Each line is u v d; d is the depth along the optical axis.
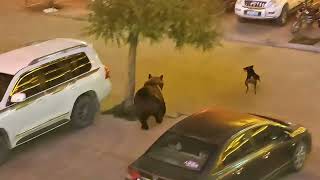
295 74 21.14
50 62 15.05
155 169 10.70
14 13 32.03
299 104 18.19
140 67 22.08
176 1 14.84
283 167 12.64
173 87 19.86
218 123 11.59
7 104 13.76
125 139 15.42
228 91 19.44
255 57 23.22
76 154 14.53
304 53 23.69
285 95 19.02
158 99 15.94
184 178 10.37
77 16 30.41
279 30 27.16
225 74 21.20
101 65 16.72
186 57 23.28
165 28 14.92
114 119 16.78
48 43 16.25
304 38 25.52
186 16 14.95
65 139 15.43
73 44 16.17
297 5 29.16
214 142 10.88
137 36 15.93
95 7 15.32
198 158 10.70
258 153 11.61
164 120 16.67
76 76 15.65
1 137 13.76
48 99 14.67
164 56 23.45
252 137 11.59
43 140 15.36
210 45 15.84
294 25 26.23
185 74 21.23
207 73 21.34
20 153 14.58
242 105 18.14
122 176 13.34
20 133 14.15
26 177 13.30
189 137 11.09
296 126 13.44
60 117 15.23
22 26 29.09
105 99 18.19
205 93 19.27
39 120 14.59
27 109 14.15
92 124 16.42
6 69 14.34
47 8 32.38
